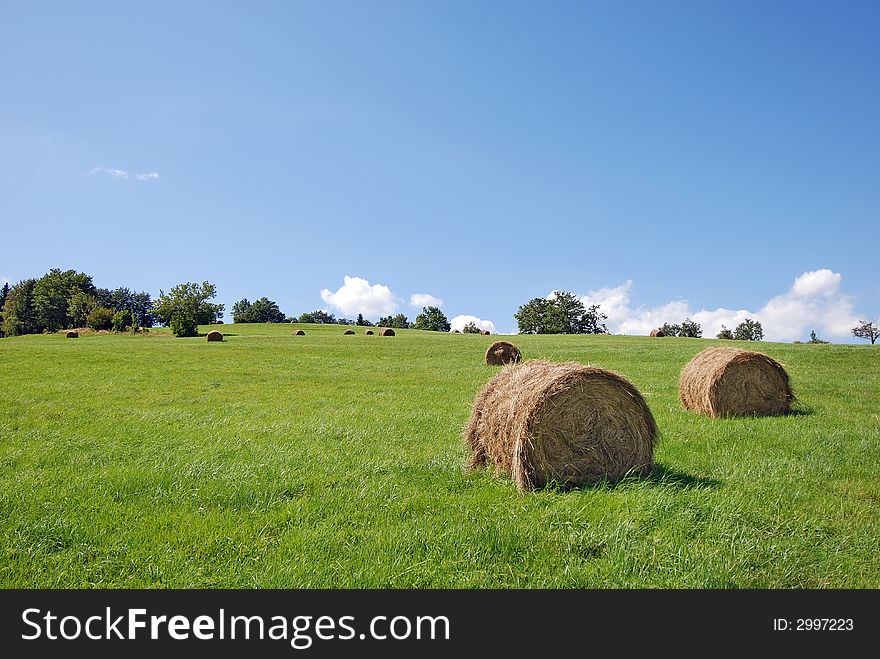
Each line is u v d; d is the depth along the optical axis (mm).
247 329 88875
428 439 11156
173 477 8266
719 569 5020
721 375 14070
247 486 7711
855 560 5234
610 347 43000
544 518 6309
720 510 6293
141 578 5219
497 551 5508
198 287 96812
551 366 8828
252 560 5504
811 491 7180
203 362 32375
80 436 11875
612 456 8336
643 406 8555
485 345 48125
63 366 28766
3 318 129500
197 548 5777
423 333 74375
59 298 124188
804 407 14898
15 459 9844
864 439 10172
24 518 6652
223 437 11570
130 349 40500
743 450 9656
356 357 36875
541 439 7965
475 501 7062
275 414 14844
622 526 5863
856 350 31875
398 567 5199
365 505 6898
